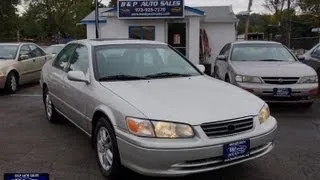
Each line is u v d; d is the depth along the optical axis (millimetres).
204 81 5727
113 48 6172
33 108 9508
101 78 5629
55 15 60125
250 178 5055
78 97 5945
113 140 4777
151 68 6008
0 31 49500
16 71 12266
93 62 5848
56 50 19953
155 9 18578
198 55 19062
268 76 8773
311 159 5746
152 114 4461
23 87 13406
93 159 5758
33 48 13922
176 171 4355
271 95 8766
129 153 4504
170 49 6605
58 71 7156
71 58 6785
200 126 4414
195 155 4344
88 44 6316
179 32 19156
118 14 18844
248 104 4918
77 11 60781
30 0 59594
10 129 7473
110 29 19562
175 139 4367
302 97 8898
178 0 18391
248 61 10188
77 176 5137
